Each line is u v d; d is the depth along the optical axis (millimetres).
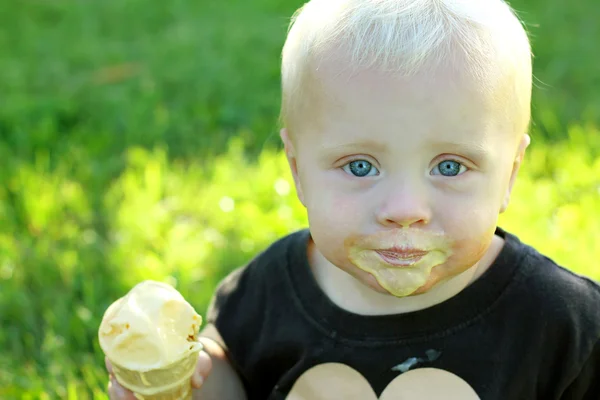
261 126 4480
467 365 2045
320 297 2186
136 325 1956
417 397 2061
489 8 1902
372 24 1842
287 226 3555
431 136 1780
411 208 1791
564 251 3229
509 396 2041
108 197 3867
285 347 2223
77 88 5055
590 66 4953
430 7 1867
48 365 2838
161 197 3902
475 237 1849
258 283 2344
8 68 5363
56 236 3635
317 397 2146
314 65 1873
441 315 2061
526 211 3486
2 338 3021
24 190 3855
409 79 1771
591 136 4125
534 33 5395
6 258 3428
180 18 6129
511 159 1899
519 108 1890
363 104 1798
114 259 3404
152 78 5098
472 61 1797
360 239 1864
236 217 3670
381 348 2088
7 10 6379
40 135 4422
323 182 1895
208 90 4887
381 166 1831
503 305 2064
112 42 5750
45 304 3191
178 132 4480
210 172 4078
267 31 5715
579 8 5793
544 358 2059
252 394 2377
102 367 2846
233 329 2357
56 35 5918
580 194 3693
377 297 2104
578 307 2061
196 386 2193
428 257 1848
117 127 4590
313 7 1983
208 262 3404
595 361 2076
